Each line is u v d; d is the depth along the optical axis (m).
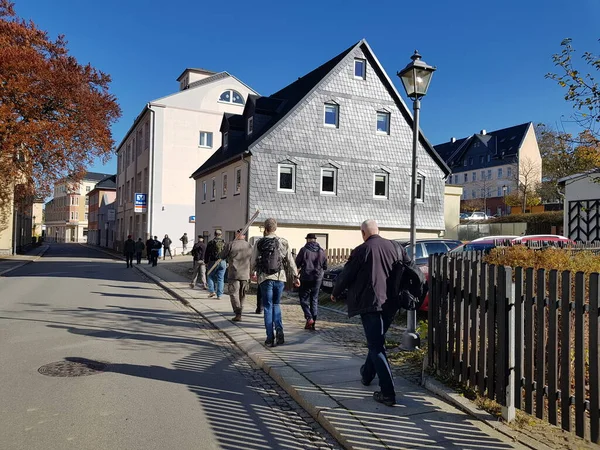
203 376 6.13
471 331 4.81
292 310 11.23
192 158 37.66
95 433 4.27
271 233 7.60
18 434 4.22
